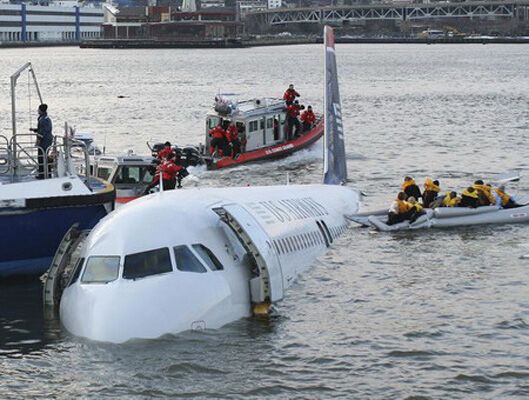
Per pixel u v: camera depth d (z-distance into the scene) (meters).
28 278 76.69
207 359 56.78
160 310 57.53
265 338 61.25
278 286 68.00
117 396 52.62
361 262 81.69
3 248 74.31
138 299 57.38
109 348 56.69
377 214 98.94
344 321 65.81
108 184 81.62
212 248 62.19
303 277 75.12
